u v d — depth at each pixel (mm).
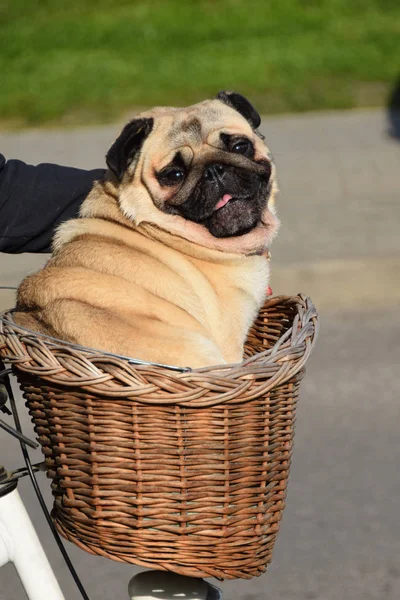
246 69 15992
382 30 17688
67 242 3473
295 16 18609
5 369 2551
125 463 2355
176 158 3512
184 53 16984
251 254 3621
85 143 12641
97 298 3178
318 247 9164
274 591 4492
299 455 5828
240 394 2334
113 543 2406
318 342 7793
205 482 2367
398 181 11141
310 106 14477
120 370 2311
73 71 16250
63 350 2373
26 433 5949
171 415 2328
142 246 3521
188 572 2398
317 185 11117
